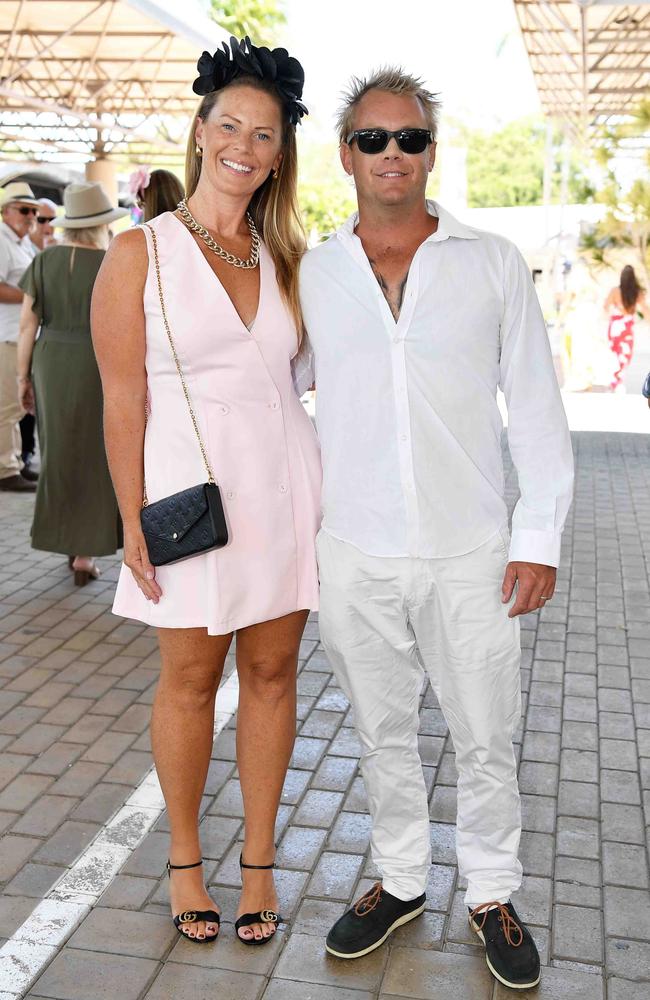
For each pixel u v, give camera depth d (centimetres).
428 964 277
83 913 297
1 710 436
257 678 289
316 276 256
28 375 582
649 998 266
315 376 277
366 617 264
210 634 264
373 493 256
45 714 433
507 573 260
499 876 277
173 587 269
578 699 457
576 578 647
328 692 457
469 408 252
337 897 306
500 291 249
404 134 239
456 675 265
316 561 280
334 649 271
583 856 330
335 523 263
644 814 358
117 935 287
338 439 258
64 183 1514
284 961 278
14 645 511
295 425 279
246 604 271
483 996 265
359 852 329
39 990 265
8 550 677
